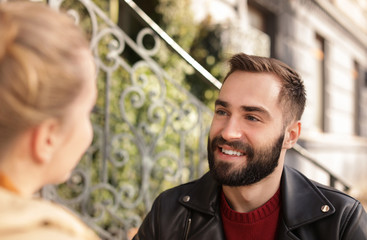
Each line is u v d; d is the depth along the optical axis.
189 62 2.27
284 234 1.08
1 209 0.44
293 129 1.14
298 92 1.11
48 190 1.78
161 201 1.25
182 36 3.92
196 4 4.13
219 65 3.83
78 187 2.20
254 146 1.04
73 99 0.50
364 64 9.11
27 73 0.44
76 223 0.51
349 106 8.30
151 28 2.18
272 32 5.54
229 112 1.07
